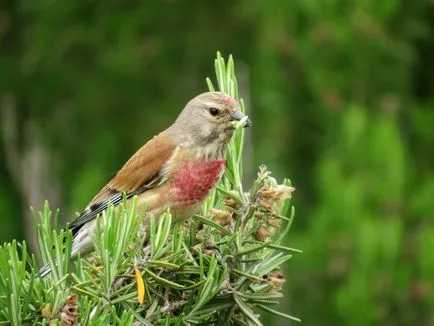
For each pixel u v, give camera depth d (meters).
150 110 15.56
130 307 4.78
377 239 12.26
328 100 13.35
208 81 5.91
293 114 13.85
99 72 15.80
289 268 12.71
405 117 14.17
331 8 13.31
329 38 13.34
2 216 16.62
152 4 15.80
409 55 13.70
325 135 13.33
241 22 15.61
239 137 5.71
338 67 13.43
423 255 12.51
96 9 15.99
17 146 16.92
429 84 15.23
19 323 4.48
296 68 13.78
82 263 4.91
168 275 4.95
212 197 6.20
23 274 4.49
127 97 15.66
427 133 14.28
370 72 13.45
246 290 5.12
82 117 15.80
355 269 12.33
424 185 13.38
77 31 15.93
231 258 5.08
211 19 15.72
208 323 5.11
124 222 4.70
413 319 12.51
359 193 12.37
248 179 13.74
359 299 12.26
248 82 14.48
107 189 7.09
